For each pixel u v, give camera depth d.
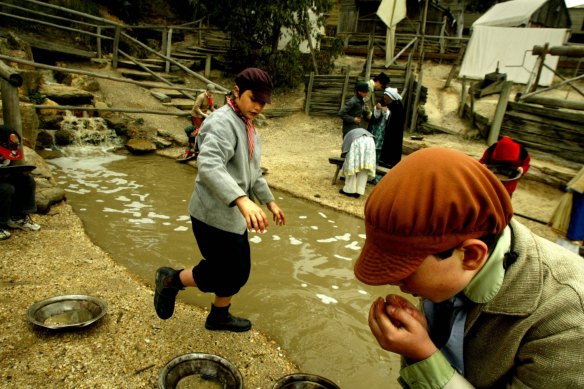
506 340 0.82
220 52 14.62
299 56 13.05
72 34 12.39
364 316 3.10
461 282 0.78
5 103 4.18
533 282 0.80
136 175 6.56
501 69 12.58
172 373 2.06
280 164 7.77
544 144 7.73
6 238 3.63
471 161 0.75
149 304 2.87
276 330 2.81
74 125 8.08
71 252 3.58
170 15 17.12
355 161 5.81
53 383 2.07
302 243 4.36
